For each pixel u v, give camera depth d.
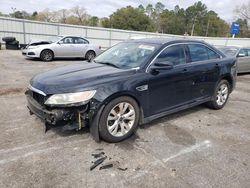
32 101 3.51
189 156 3.22
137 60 3.95
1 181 2.59
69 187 2.54
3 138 3.54
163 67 3.73
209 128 4.21
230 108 5.48
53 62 12.84
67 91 3.15
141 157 3.15
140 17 65.81
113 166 2.93
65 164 2.94
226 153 3.35
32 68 10.23
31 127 3.94
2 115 4.46
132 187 2.57
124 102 3.50
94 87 3.22
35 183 2.58
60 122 3.23
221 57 5.20
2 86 6.67
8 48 19.00
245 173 2.88
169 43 4.23
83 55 14.62
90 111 3.20
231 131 4.13
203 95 4.83
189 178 2.75
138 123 3.81
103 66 4.02
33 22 22.09
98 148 3.34
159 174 2.80
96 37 25.95
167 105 4.13
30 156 3.09
